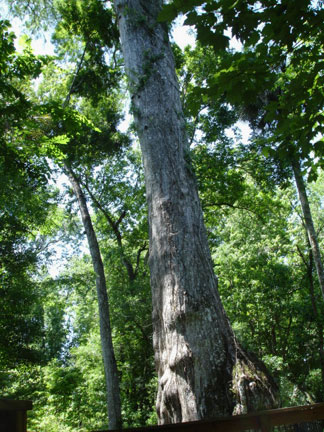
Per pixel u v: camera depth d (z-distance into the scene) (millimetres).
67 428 15078
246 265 19109
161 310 5840
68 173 16828
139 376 16703
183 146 7102
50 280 14500
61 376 20078
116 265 20266
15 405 1389
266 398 4828
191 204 6551
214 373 5125
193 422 1973
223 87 3344
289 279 19094
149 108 7336
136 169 19547
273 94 12812
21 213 11977
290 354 18484
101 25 15523
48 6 15281
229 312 19109
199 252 6117
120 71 17625
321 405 2355
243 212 20938
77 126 10016
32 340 13695
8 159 8719
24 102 8352
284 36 3051
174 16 2904
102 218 20875
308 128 3699
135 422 14336
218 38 3027
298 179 13000
